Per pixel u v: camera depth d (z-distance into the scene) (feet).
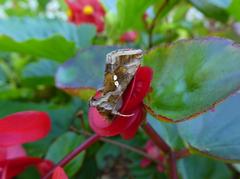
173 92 0.18
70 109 0.34
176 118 0.17
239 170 0.31
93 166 0.30
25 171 0.33
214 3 0.34
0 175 0.22
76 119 0.33
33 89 0.45
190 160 0.30
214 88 0.17
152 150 0.31
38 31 0.41
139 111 0.18
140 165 0.33
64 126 0.33
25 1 0.67
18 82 0.46
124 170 0.33
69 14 0.45
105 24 0.41
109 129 0.18
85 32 0.41
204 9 0.34
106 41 0.43
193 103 0.17
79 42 0.41
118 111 0.17
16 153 0.23
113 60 0.16
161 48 0.19
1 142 0.21
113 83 0.16
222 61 0.17
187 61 0.19
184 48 0.19
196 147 0.21
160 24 0.44
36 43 0.33
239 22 0.35
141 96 0.17
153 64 0.19
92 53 0.26
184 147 0.23
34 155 0.31
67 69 0.25
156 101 0.18
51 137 0.32
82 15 0.43
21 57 0.52
